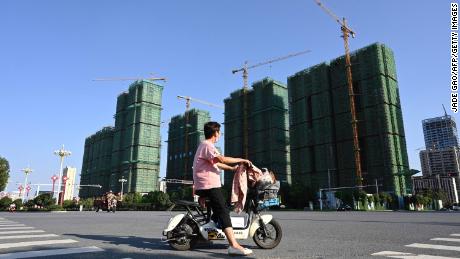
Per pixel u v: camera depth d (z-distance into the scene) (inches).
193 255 200.1
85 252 209.6
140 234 325.1
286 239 280.8
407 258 190.4
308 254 203.9
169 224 222.8
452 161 6904.5
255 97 7180.1
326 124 5551.2
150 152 6943.9
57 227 416.8
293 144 6063.0
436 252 212.1
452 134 7770.7
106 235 315.3
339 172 5305.1
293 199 3981.3
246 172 227.3
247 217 235.1
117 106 7677.2
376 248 228.2
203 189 210.2
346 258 190.1
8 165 2410.2
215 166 216.2
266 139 6796.3
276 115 6870.1
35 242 259.0
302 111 6003.9
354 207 3297.2
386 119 4845.0
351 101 4938.5
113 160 7337.6
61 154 2571.4
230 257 193.8
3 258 189.5
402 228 391.9
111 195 1393.9
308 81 6003.9
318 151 5590.6
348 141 5280.5
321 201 3572.8
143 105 7076.8
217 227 223.0
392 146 4783.5
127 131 7165.4
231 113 7608.3
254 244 250.7
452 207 4534.9
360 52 5329.7
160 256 195.6
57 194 2682.1
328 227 415.5
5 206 2404.0
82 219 622.5
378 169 4790.8
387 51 5231.3
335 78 5664.4
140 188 6609.3
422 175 7244.1
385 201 3838.6
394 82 5226.4
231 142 7455.7
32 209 2252.7
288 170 6840.6
